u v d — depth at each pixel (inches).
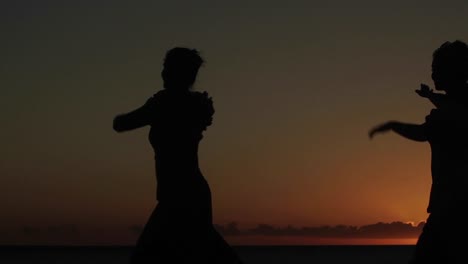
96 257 6845.5
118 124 233.1
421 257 228.5
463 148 224.5
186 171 230.7
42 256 7396.7
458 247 221.9
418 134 225.0
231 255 231.8
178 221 226.8
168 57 239.0
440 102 230.2
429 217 229.3
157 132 232.4
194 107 235.3
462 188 223.5
